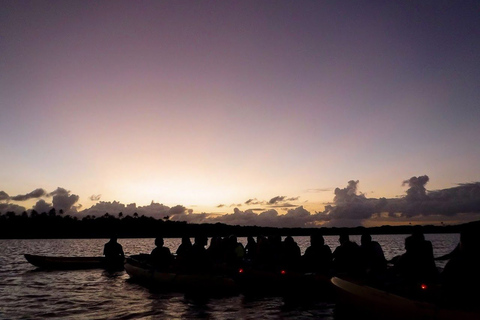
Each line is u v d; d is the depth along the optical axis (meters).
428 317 6.11
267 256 12.17
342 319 8.07
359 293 7.76
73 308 9.04
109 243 17.17
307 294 10.38
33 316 8.17
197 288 11.02
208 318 8.12
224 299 10.34
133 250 38.28
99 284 12.97
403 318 6.52
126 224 129.12
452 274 6.09
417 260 7.89
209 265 11.87
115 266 17.00
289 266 11.38
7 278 14.59
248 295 10.96
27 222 123.25
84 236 123.00
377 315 7.20
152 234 125.12
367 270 9.36
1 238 116.44
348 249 10.23
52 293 11.15
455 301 6.02
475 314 5.73
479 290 5.81
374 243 10.05
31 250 37.97
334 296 9.99
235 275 11.71
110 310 8.82
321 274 10.41
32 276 15.16
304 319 8.09
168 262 12.90
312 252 11.15
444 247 37.12
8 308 9.04
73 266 17.59
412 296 7.09
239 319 8.06
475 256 5.90
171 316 8.27
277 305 9.59
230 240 14.35
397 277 8.12
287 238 11.73
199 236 11.84
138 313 8.52
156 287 11.98
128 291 11.52
